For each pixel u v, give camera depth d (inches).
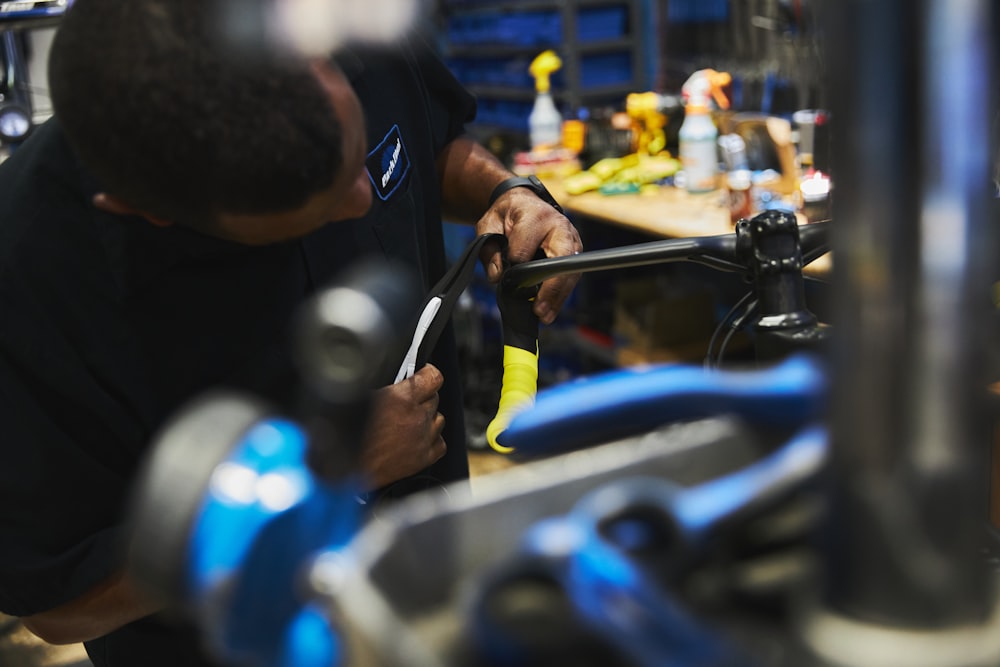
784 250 23.7
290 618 11.2
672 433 13.6
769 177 113.5
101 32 25.6
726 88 134.7
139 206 29.2
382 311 9.7
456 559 12.1
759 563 11.6
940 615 9.0
